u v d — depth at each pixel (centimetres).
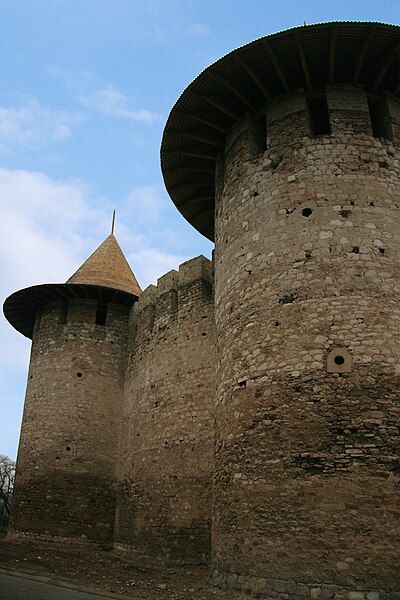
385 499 915
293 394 1038
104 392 2183
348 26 1168
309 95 1316
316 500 948
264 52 1245
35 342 2342
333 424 988
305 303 1095
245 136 1366
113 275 2420
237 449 1091
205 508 1540
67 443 2070
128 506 1852
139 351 2095
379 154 1222
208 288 1880
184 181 1672
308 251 1137
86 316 2297
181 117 1432
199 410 1681
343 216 1149
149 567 1512
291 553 934
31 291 2292
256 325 1148
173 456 1700
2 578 1141
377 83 1285
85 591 1044
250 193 1290
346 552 897
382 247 1123
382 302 1068
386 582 862
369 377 1005
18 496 2061
